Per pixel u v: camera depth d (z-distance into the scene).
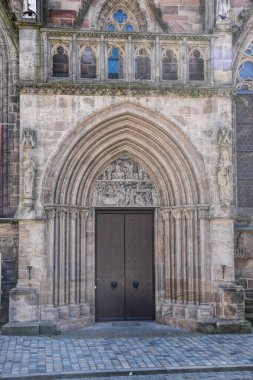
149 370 14.53
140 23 23.44
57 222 19.73
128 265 21.75
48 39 19.84
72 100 19.73
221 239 19.83
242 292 19.59
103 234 21.70
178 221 20.77
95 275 21.47
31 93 19.50
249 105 23.31
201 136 20.19
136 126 20.52
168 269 21.03
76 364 15.02
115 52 22.20
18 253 20.08
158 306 21.20
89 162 20.70
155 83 20.05
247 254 21.86
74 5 22.83
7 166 21.38
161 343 17.72
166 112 20.11
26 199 19.09
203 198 20.00
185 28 23.27
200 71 21.92
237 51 23.25
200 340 18.19
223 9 20.58
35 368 14.59
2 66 21.75
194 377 14.29
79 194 20.77
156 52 20.20
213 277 19.72
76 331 19.48
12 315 18.84
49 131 19.56
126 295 21.64
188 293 20.20
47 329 18.78
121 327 20.19
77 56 19.98
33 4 19.81
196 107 20.27
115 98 19.89
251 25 23.42
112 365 14.95
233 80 23.17
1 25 21.86
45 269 19.28
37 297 19.06
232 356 15.95
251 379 14.08
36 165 19.41
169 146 20.59
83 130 19.86
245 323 19.44
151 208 21.77
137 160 21.61
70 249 20.27
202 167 20.06
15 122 21.56
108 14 23.38
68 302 19.97
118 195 21.55
